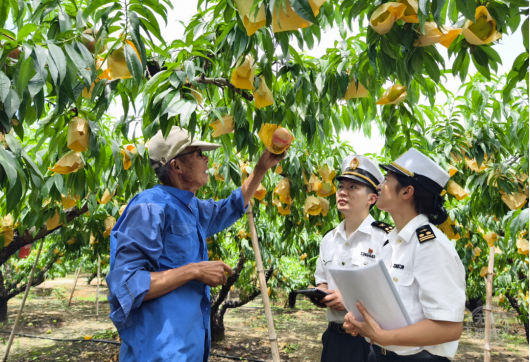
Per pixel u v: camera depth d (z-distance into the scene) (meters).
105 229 4.15
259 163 2.05
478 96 2.78
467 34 1.18
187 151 1.66
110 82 1.55
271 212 4.41
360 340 2.01
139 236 1.41
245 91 1.77
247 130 1.87
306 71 1.78
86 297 15.55
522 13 1.06
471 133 3.18
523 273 6.64
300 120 2.09
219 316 8.74
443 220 1.55
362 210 2.26
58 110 1.31
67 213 3.28
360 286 1.28
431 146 2.93
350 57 1.77
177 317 1.40
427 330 1.28
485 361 3.31
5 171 1.27
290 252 8.31
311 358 7.65
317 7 1.06
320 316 12.29
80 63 1.29
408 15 1.14
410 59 1.33
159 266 1.49
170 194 1.63
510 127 2.72
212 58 1.78
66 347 7.95
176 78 1.42
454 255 1.35
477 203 3.71
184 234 1.55
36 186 1.42
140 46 1.35
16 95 1.25
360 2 1.30
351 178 2.21
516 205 3.08
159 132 1.69
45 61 1.19
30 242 3.26
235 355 7.72
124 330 1.38
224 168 2.82
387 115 2.04
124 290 1.32
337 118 2.31
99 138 2.01
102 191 3.16
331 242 2.40
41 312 11.73
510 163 3.45
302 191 3.20
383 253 1.60
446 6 1.33
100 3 1.36
